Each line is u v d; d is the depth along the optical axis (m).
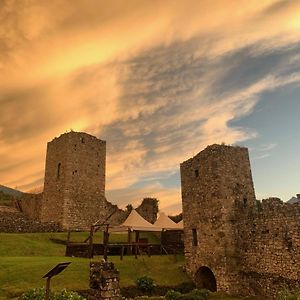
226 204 24.05
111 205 49.19
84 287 18.84
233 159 25.70
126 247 31.70
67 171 43.56
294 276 19.09
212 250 24.00
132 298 19.75
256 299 20.91
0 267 20.88
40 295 12.92
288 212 20.20
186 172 28.55
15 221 36.69
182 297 19.78
